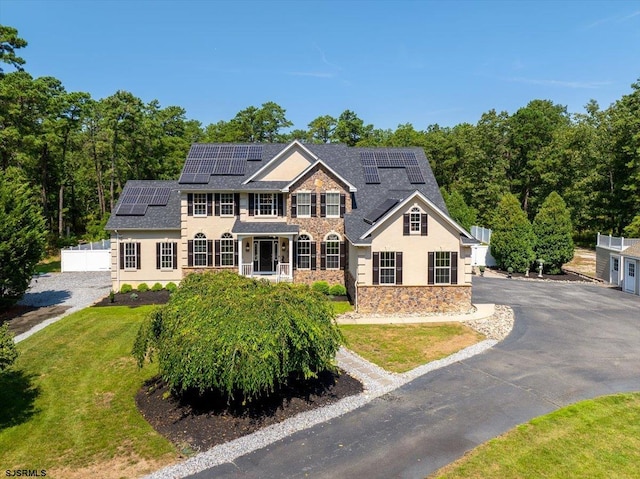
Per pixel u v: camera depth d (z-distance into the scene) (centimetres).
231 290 1444
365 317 2445
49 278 3675
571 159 5847
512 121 6756
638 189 4794
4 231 2350
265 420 1294
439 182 6881
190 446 1162
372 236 2488
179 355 1262
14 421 1302
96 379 1605
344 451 1130
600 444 1147
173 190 3453
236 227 2928
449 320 2375
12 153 4447
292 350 1340
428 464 1066
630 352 1852
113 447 1156
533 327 2225
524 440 1169
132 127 5494
